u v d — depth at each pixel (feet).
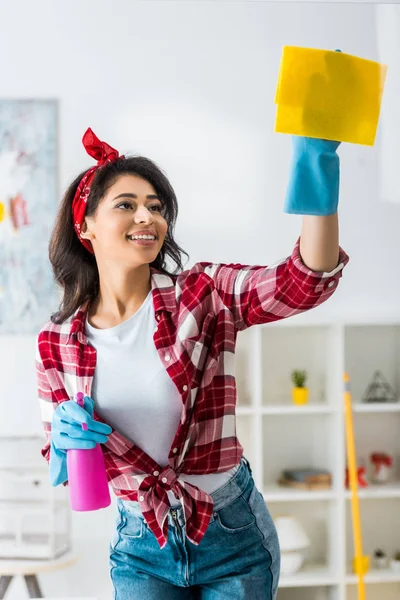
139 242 4.42
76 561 10.05
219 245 10.44
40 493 9.93
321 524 10.50
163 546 4.37
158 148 10.37
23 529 9.98
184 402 4.36
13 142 10.19
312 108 3.68
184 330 4.42
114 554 4.79
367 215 10.68
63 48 10.27
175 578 4.55
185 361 4.37
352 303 10.66
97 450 4.47
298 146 3.75
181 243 10.37
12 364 10.21
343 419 10.03
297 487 10.15
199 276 4.58
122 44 10.32
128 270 4.50
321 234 3.93
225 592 4.54
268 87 10.46
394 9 10.52
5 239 10.18
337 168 3.76
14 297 10.18
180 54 10.37
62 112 10.27
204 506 4.39
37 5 10.25
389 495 9.93
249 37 10.43
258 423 9.94
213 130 10.43
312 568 10.21
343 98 3.71
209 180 10.43
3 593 9.59
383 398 10.52
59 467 4.56
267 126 10.47
